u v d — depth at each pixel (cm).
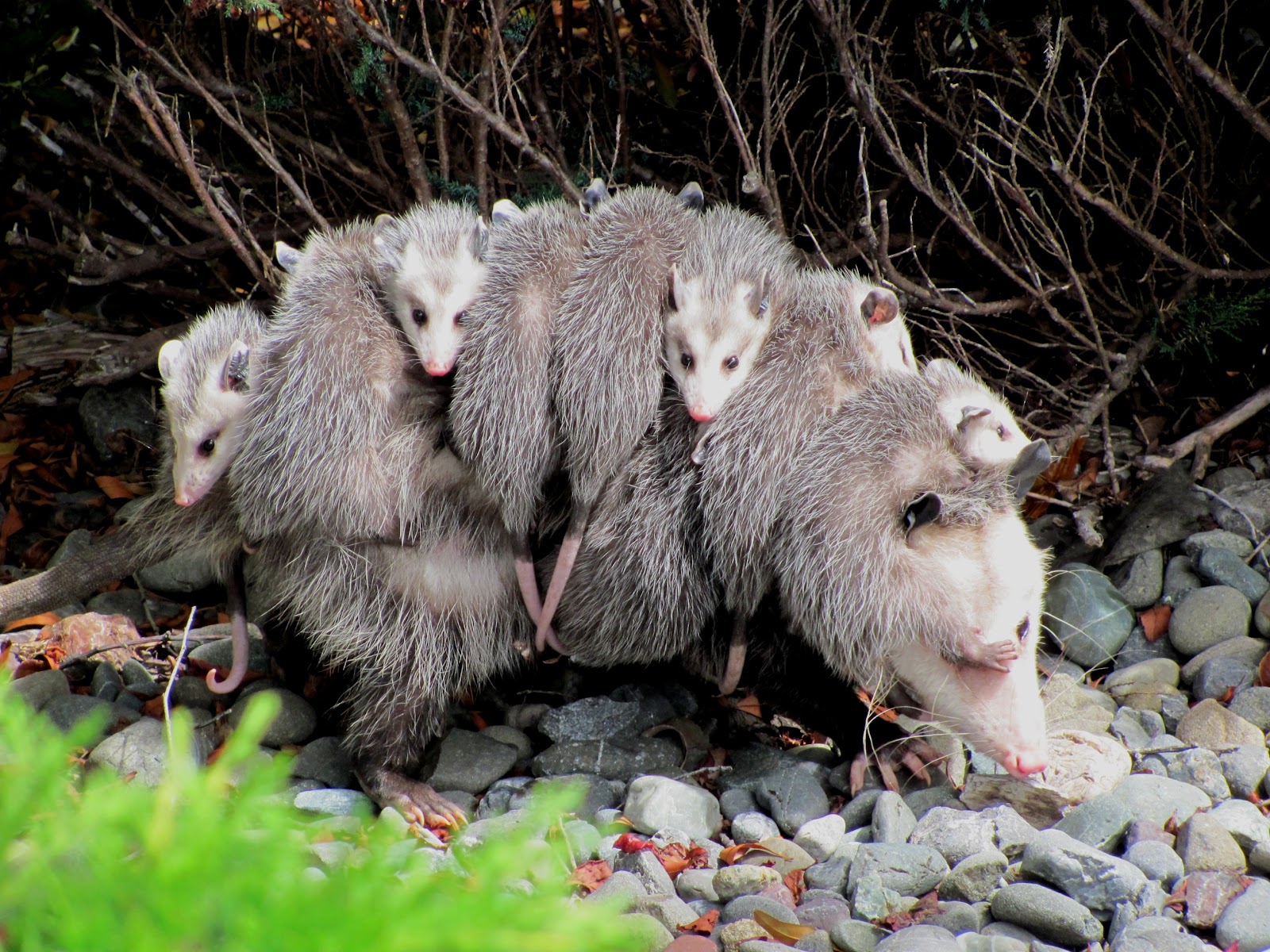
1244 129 596
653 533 414
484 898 119
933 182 624
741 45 592
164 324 697
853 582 379
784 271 425
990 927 330
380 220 449
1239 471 546
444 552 422
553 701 485
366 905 118
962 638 380
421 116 609
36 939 116
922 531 380
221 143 674
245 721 132
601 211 422
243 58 693
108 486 606
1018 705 388
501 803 414
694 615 424
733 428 393
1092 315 557
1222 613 473
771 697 456
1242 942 317
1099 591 499
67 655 495
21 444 627
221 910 119
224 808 162
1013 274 545
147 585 551
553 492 427
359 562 418
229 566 451
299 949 114
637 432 398
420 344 400
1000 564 381
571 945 119
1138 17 570
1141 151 615
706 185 650
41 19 650
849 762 422
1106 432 548
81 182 718
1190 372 611
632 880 350
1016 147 553
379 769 421
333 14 557
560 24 685
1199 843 351
